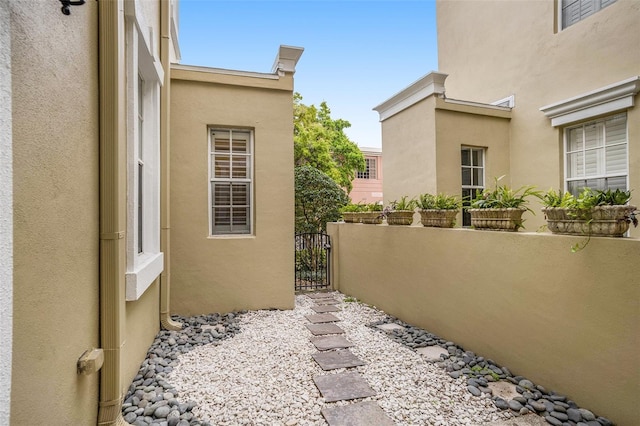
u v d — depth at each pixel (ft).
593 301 7.52
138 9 9.20
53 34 5.19
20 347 4.29
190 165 15.72
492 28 23.58
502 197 10.46
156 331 13.05
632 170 15.70
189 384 9.08
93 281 6.78
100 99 7.16
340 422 7.34
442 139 19.30
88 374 6.06
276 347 11.82
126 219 8.31
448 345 11.75
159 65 12.64
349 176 49.57
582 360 7.73
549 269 8.54
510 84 22.03
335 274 21.80
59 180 5.39
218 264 16.01
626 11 16.03
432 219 13.28
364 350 11.49
